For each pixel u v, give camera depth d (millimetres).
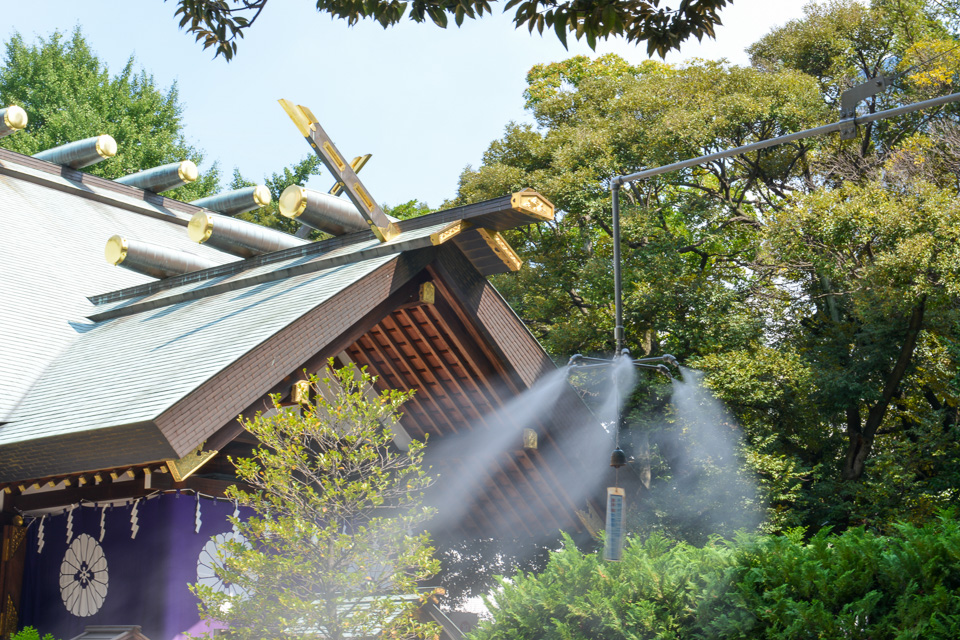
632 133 24922
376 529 9250
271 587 8961
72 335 13797
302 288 11180
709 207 26047
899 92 25016
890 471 18984
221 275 13984
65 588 11016
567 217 25812
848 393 20484
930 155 21531
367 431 9539
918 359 22078
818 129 10914
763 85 24828
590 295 22953
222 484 10953
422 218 11578
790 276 24266
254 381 9453
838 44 27031
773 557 8109
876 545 7879
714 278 25078
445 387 13055
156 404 8898
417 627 9844
